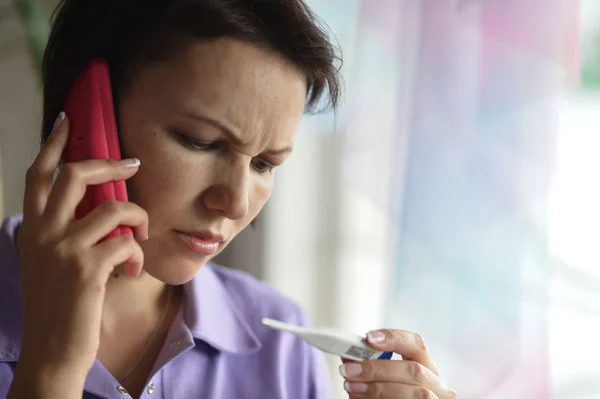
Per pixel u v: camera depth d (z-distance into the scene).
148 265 0.60
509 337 0.92
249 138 0.55
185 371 0.69
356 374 0.63
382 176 1.01
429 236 0.94
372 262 1.18
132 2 0.57
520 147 0.90
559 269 1.01
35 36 1.26
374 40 0.98
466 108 0.92
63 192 0.54
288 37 0.55
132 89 0.57
